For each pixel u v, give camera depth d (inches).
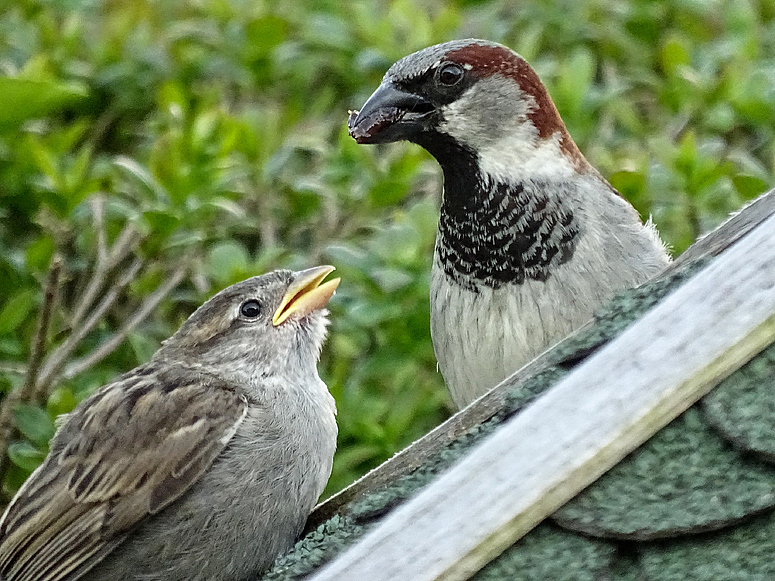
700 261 181.0
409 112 305.1
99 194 369.4
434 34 423.8
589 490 167.0
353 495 204.8
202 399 261.0
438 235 305.7
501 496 165.9
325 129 413.7
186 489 251.4
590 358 169.9
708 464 165.3
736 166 408.5
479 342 295.0
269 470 256.4
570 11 447.8
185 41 439.2
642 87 445.1
